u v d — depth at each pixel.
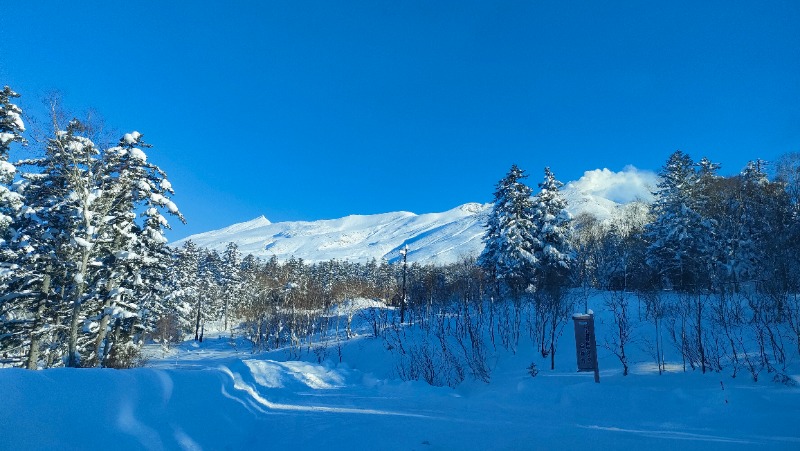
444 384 21.33
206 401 8.14
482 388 18.25
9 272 20.08
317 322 55.50
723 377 15.23
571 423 10.31
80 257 20.95
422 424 9.80
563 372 19.67
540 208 42.06
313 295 60.81
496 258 41.62
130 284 24.78
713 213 39.06
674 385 14.72
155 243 25.16
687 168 40.78
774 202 34.25
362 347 34.34
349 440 8.05
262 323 54.53
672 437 8.67
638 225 63.62
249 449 7.39
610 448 7.79
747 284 35.12
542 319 27.41
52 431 4.39
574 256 42.22
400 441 8.09
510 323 31.41
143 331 29.59
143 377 6.77
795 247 30.98
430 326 34.91
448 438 8.45
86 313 23.78
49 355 22.94
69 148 19.06
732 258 35.47
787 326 20.98
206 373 9.50
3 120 20.67
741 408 10.91
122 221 23.33
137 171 23.86
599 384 13.73
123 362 25.92
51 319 21.08
